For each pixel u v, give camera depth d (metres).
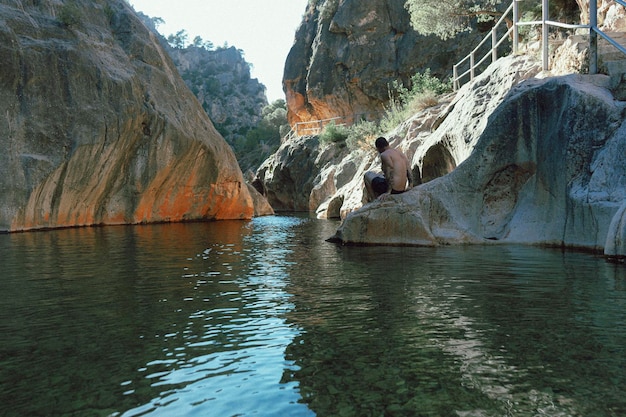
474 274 5.55
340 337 3.30
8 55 12.97
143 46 17.50
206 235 11.60
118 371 2.78
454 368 2.70
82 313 4.05
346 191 19.33
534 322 3.54
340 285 5.08
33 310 4.15
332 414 2.23
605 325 3.43
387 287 4.93
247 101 166.88
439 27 22.50
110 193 15.80
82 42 14.89
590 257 6.66
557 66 10.23
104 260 7.20
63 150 13.72
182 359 2.96
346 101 41.78
